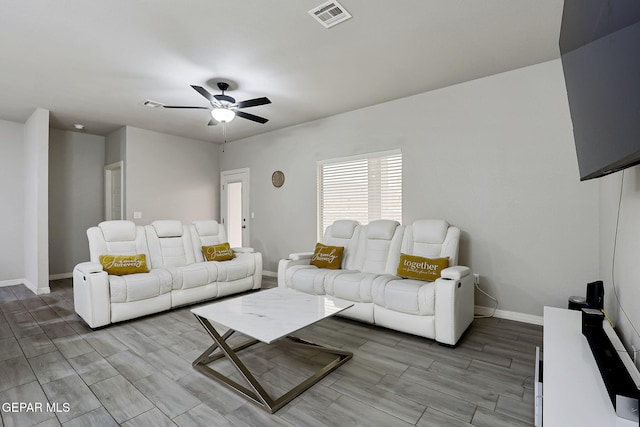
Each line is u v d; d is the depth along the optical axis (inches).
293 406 72.7
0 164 192.4
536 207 124.4
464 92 140.6
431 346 105.3
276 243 218.8
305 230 201.6
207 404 73.6
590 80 46.9
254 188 234.1
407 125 157.5
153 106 169.6
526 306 127.0
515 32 101.5
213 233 184.4
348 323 128.5
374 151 169.2
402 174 159.2
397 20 94.7
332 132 187.3
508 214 130.5
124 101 162.4
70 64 121.9
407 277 125.6
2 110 176.6
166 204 228.5
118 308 124.6
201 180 251.1
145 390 79.2
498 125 132.4
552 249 121.3
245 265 170.1
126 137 208.2
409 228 142.6
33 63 120.9
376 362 94.0
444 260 121.6
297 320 82.2
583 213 115.2
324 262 151.6
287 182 211.8
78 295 129.2
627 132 35.3
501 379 83.5
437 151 148.3
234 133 228.5
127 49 110.7
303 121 199.0
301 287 141.3
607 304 91.3
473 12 91.1
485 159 135.6
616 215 80.1
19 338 112.0
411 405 72.6
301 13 91.1
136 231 156.5
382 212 167.8
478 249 137.6
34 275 177.9
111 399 75.3
